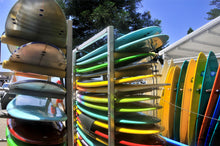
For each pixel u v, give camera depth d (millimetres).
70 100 1455
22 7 985
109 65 1416
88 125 1757
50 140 1198
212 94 1878
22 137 1188
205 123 1967
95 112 1771
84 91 2156
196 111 2232
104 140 1570
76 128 2277
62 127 1486
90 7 8586
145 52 1537
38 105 1497
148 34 1409
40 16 1065
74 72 2279
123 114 1593
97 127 1775
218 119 1832
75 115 2268
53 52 1085
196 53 5152
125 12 7770
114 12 7809
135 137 1496
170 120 2590
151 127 1428
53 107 1524
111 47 1424
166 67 3637
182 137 2400
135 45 1368
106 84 1521
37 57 1200
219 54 4004
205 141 1989
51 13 1037
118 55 1487
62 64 1289
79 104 2273
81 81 2283
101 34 1554
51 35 1284
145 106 1458
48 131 1332
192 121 2180
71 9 8422
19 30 1229
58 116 1238
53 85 1179
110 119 1393
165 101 2625
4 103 3734
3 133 3693
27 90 1363
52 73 1409
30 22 1124
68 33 1465
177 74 2635
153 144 1379
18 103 1489
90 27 8469
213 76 2143
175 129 2508
